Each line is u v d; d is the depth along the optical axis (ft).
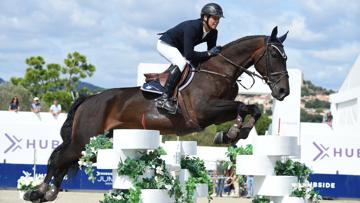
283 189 35.47
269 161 35.83
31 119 84.84
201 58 38.60
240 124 37.17
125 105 40.86
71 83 192.24
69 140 43.45
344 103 106.93
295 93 80.12
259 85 75.56
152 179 33.06
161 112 39.40
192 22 38.34
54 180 43.96
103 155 33.86
